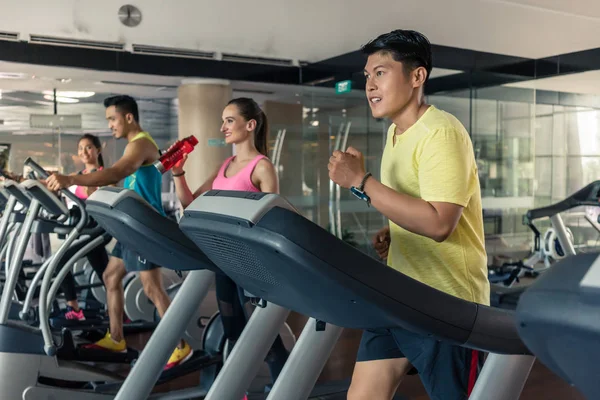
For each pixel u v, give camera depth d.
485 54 6.89
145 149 2.93
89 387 2.88
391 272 0.98
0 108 6.73
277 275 1.01
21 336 2.54
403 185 1.41
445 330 1.04
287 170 7.07
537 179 7.92
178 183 2.42
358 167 1.26
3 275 4.08
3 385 2.48
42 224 2.60
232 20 6.30
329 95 6.87
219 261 1.14
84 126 7.13
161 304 3.15
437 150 1.29
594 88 7.41
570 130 7.70
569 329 0.50
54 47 5.71
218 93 6.73
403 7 6.39
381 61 1.39
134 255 3.06
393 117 1.43
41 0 5.55
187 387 3.11
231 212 0.98
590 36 6.50
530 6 6.40
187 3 6.06
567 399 2.86
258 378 2.95
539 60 7.18
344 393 2.86
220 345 2.88
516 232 7.08
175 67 6.30
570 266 0.52
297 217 0.93
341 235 6.96
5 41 5.52
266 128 2.66
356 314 1.04
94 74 6.13
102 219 1.69
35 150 6.90
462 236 1.37
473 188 1.36
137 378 1.95
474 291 1.39
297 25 6.54
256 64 6.68
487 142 6.96
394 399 2.83
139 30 6.01
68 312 3.87
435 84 6.80
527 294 0.55
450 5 6.38
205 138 6.76
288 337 3.25
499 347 1.08
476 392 1.16
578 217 7.73
